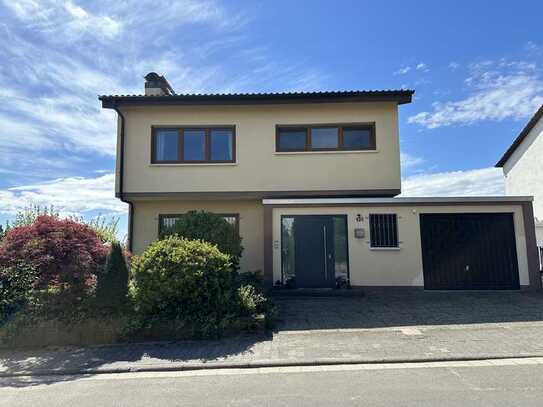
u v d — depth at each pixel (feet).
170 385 18.86
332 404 15.69
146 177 46.16
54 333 26.23
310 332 26.94
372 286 40.86
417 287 40.63
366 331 26.81
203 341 25.93
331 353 22.62
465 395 16.24
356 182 45.14
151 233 47.47
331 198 44.50
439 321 28.81
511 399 15.70
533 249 40.50
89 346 25.68
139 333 26.43
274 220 42.27
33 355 24.08
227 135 46.98
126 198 46.26
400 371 19.76
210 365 21.47
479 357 21.33
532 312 30.86
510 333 25.45
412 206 41.68
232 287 30.22
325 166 45.52
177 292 27.27
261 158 45.96
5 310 27.66
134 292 28.07
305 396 16.70
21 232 27.50
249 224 47.06
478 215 41.45
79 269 26.89
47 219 28.84
